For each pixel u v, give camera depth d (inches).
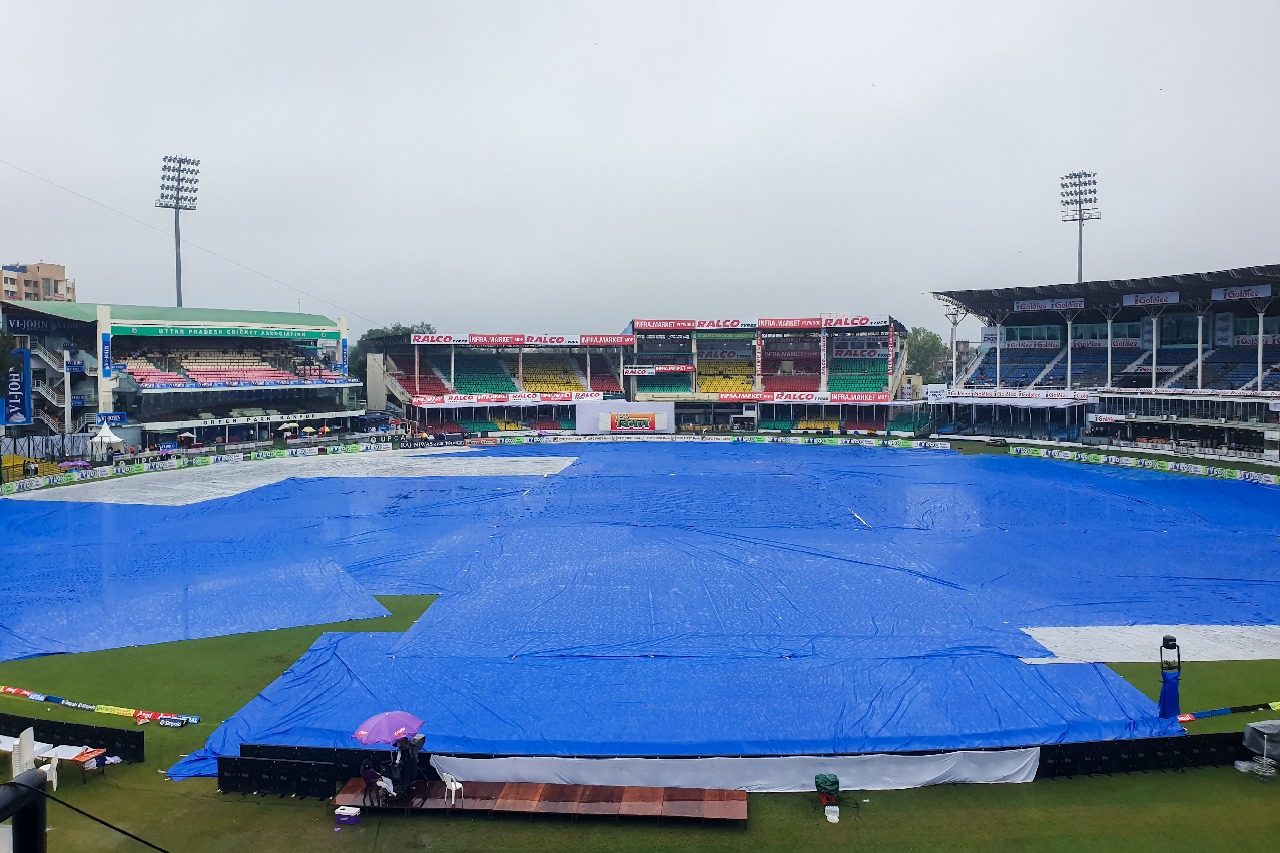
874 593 1612.9
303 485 3026.6
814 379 5334.6
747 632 1386.6
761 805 847.7
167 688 1175.0
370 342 5536.4
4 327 3937.0
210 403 4372.5
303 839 788.0
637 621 1446.9
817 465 3592.5
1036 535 2128.4
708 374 5506.9
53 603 1577.3
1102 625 1408.7
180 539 2121.1
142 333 4023.1
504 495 2795.3
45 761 898.7
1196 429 3732.8
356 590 1656.0
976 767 883.4
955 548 1990.7
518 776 872.9
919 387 5502.0
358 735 860.0
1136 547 1987.0
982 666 1219.9
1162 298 3887.8
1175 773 901.2
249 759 876.0
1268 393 3314.5
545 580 1716.3
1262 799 845.8
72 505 2620.6
